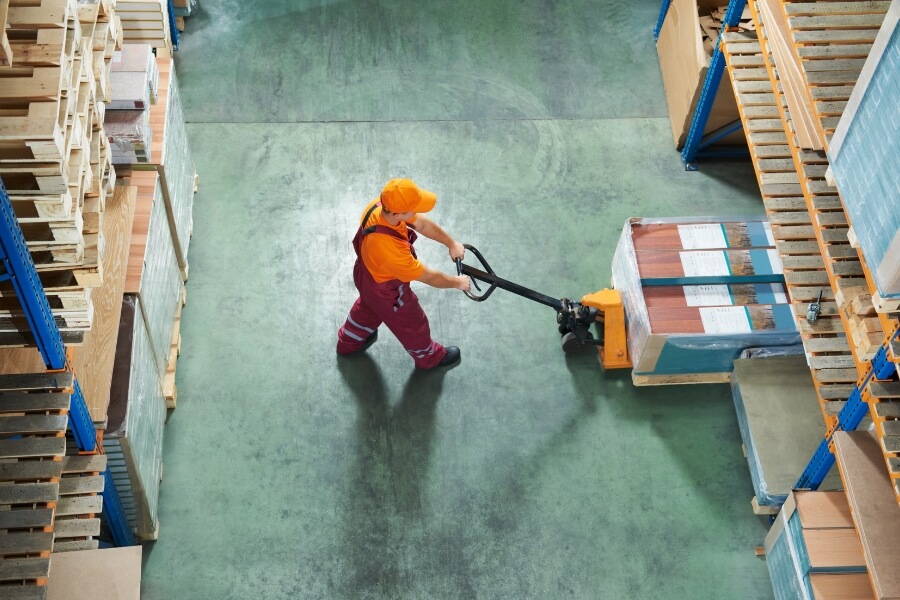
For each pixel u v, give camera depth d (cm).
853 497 513
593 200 826
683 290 695
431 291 764
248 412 694
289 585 623
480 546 643
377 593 623
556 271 780
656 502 667
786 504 594
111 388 540
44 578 413
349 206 810
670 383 717
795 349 687
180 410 691
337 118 870
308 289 760
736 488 676
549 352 735
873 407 502
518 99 895
